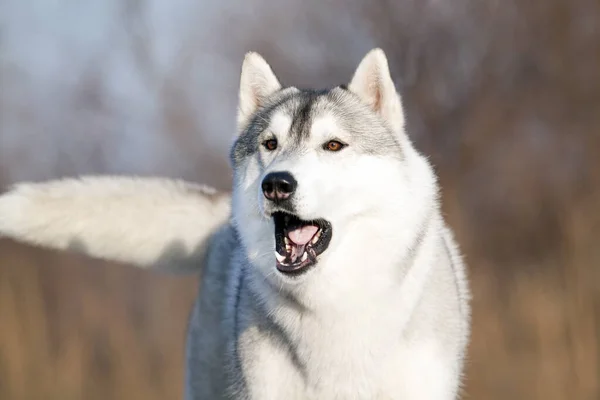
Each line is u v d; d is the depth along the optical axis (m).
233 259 10.29
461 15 30.78
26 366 21.38
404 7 29.77
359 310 8.60
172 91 33.72
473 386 19.80
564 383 19.72
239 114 9.78
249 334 9.05
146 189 11.33
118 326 23.12
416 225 8.74
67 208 11.02
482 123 30.30
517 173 30.30
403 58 29.48
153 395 21.36
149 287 24.56
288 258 8.45
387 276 8.61
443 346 8.91
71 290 24.19
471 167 29.97
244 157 9.16
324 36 30.39
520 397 19.38
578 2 31.92
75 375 21.23
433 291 8.91
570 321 21.30
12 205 10.87
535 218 29.47
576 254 24.64
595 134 31.11
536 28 31.86
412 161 9.05
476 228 29.27
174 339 22.95
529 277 24.55
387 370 8.70
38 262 24.41
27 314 22.73
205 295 10.70
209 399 10.59
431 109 29.48
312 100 9.00
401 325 8.62
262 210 8.34
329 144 8.69
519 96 31.42
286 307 8.73
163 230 11.27
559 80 31.72
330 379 8.77
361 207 8.56
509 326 21.50
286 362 8.88
